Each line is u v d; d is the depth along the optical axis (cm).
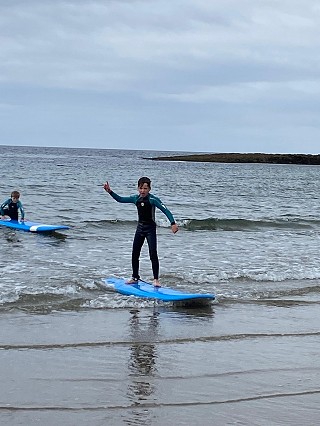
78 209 2658
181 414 568
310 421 562
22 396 588
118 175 5856
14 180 4356
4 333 791
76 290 1058
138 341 792
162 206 1096
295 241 1916
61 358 707
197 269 1336
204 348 778
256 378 673
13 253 1473
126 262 1402
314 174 8950
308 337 851
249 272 1311
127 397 602
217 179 6134
